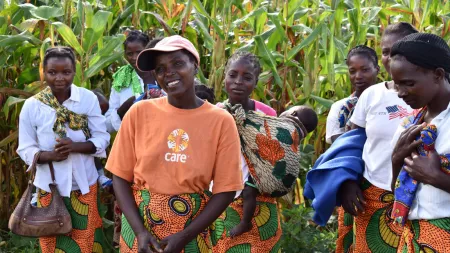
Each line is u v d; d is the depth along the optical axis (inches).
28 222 165.6
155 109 118.6
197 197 117.5
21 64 243.1
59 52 170.1
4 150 231.3
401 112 148.9
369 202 156.4
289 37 244.5
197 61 119.8
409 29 156.5
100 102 191.9
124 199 119.4
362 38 253.3
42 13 221.5
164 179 116.4
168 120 117.1
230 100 162.9
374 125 151.6
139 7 257.3
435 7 268.8
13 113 229.1
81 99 176.1
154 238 115.0
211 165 117.5
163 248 115.1
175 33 232.5
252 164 155.9
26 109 172.6
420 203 116.0
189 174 115.4
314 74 237.8
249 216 156.3
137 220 117.0
